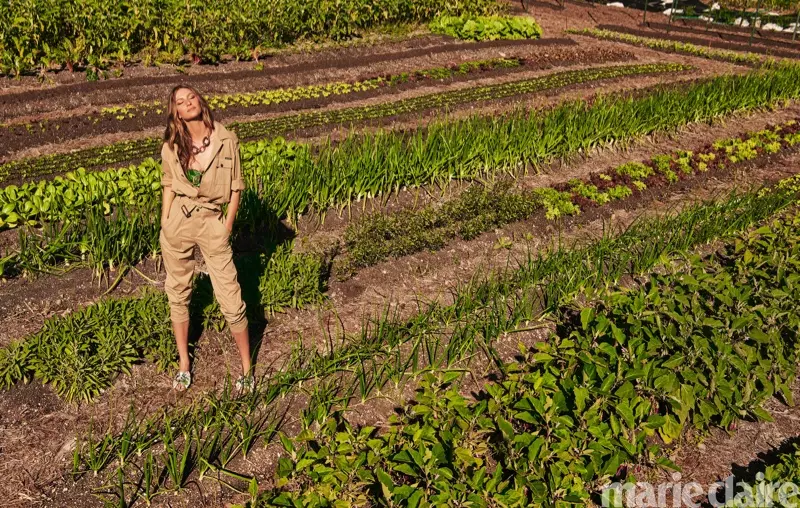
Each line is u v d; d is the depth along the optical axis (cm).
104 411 456
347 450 407
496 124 898
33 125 998
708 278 562
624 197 853
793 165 1028
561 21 2136
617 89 1352
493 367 536
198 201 428
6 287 569
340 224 729
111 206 690
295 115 1099
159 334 502
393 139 822
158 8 1358
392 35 1725
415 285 639
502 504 382
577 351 498
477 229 721
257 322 557
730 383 481
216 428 435
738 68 1666
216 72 1312
